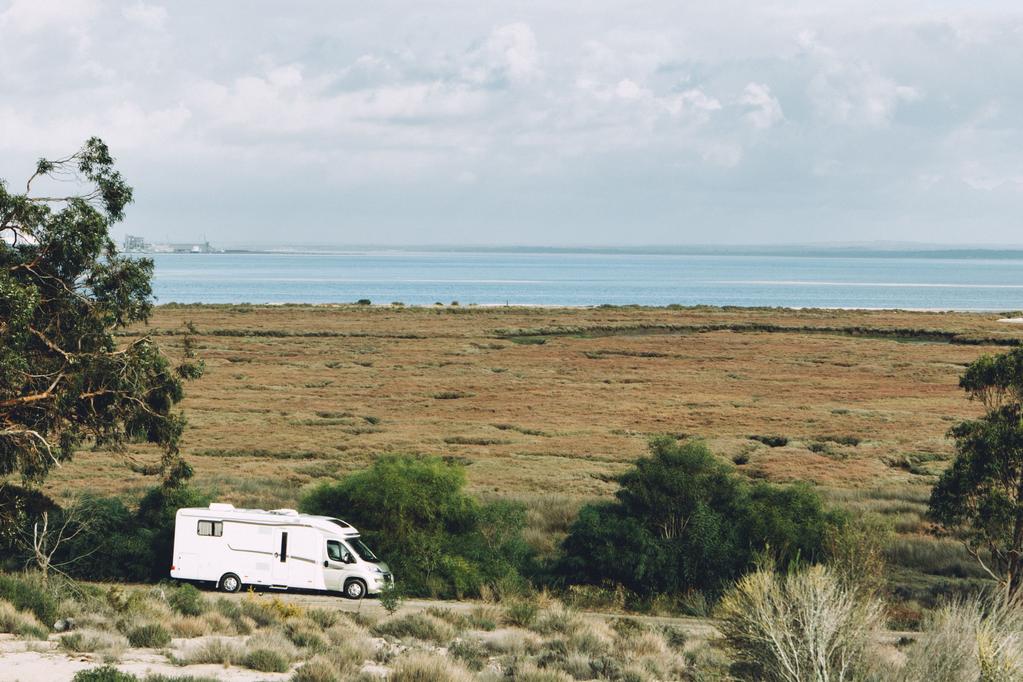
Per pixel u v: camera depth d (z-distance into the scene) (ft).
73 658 58.08
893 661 37.14
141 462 181.57
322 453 199.31
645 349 403.75
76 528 104.32
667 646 72.43
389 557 108.68
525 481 171.94
